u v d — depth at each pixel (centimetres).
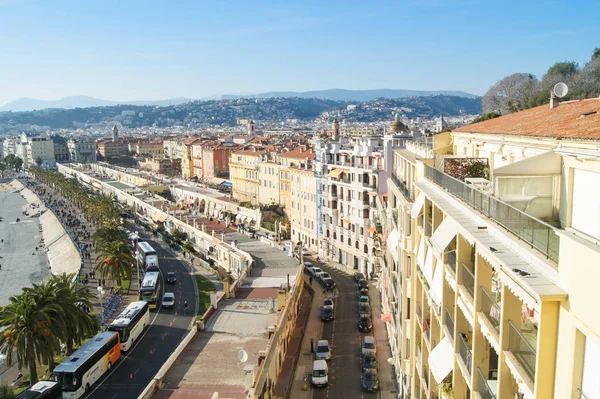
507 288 1727
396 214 5362
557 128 2159
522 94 10612
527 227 1631
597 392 1224
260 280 8250
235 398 4231
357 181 9681
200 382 4541
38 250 15788
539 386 1398
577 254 1268
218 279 10306
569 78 9550
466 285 2370
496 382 2009
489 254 1741
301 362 6084
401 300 4891
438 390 2922
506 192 2044
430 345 3170
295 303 7425
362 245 9612
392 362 5703
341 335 6888
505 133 2602
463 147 3497
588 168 1788
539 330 1377
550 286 1383
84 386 5544
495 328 1925
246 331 5888
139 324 7281
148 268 10150
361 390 5369
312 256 11238
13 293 11669
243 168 16188
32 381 5766
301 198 12319
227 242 11538
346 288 8931
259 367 4781
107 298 9275
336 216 10719
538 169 2008
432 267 3175
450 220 2339
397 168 5569
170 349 6800
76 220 17838
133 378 5944
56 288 6250
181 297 9156
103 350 6025
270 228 12888
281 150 15700
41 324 5625
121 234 10262
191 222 14338
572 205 1898
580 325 1249
